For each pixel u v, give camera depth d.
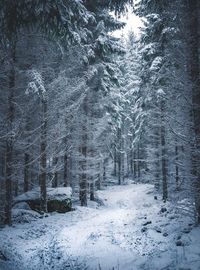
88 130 22.56
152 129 26.48
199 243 8.80
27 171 22.42
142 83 23.91
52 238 12.54
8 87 14.48
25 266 9.46
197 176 10.40
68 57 17.66
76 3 8.30
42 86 14.00
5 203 14.72
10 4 7.31
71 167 26.61
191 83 10.77
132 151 56.25
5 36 8.42
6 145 14.59
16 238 12.40
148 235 10.73
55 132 17.83
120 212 17.50
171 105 11.83
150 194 31.83
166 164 23.59
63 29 8.25
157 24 16.23
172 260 8.02
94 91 22.83
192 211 11.51
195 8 11.15
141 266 8.20
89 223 14.75
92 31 20.91
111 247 10.31
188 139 10.80
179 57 11.93
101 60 21.81
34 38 13.99
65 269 9.11
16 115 15.07
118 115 29.69
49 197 19.20
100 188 42.72
